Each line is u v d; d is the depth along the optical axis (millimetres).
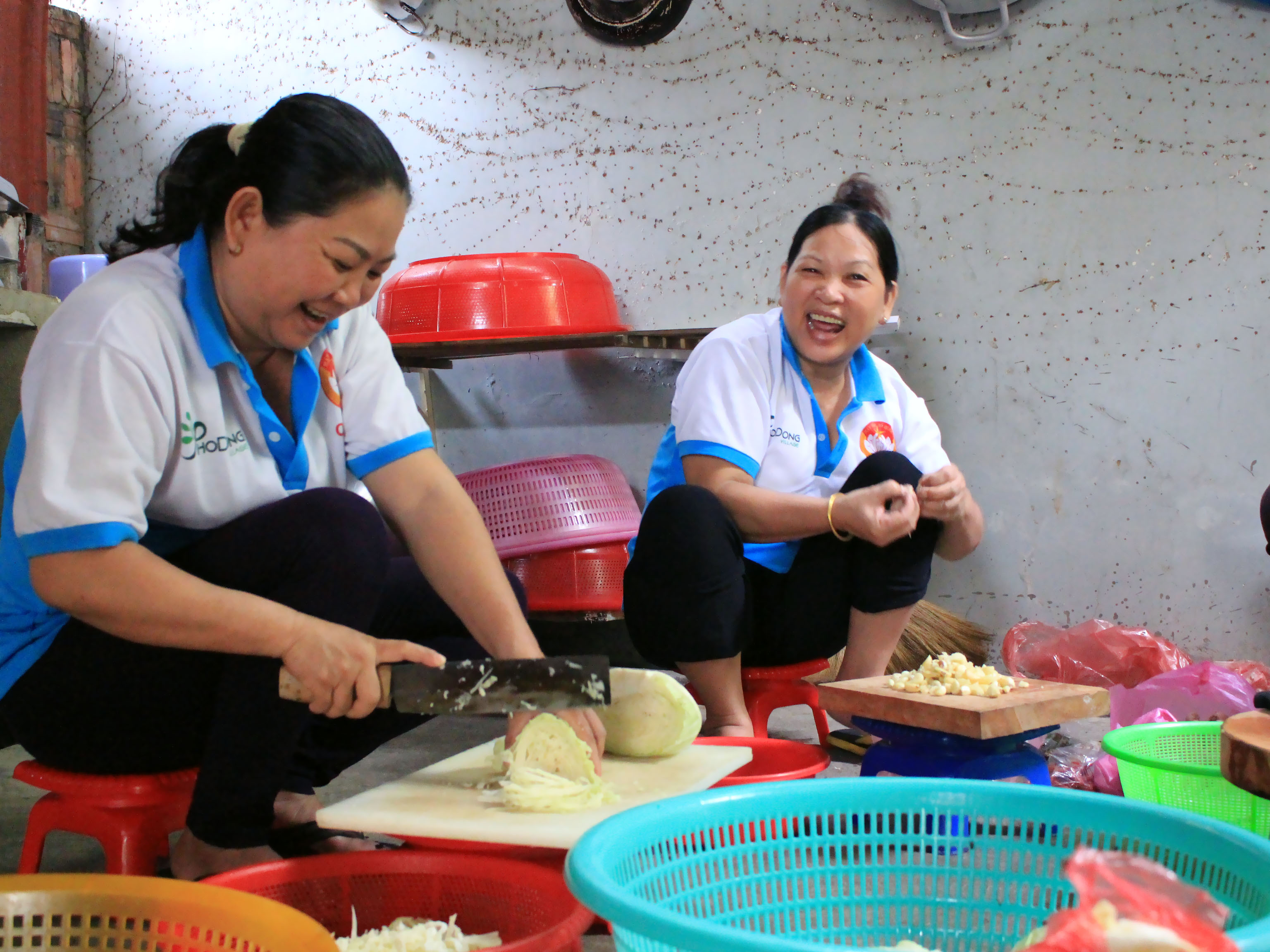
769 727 2836
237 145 1365
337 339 1632
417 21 4062
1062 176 3424
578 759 1368
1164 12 3320
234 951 954
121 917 998
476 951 1039
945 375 3555
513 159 3996
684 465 2326
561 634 3635
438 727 2750
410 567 1723
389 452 1637
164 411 1351
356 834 1566
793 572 2238
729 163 3750
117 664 1359
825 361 2322
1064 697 1725
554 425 3967
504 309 3371
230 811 1328
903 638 3080
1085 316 3416
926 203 3551
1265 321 3258
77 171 4434
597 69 3889
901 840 1094
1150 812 993
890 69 3572
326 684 1260
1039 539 3479
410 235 4125
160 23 4371
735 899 1038
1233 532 3301
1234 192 3277
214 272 1401
